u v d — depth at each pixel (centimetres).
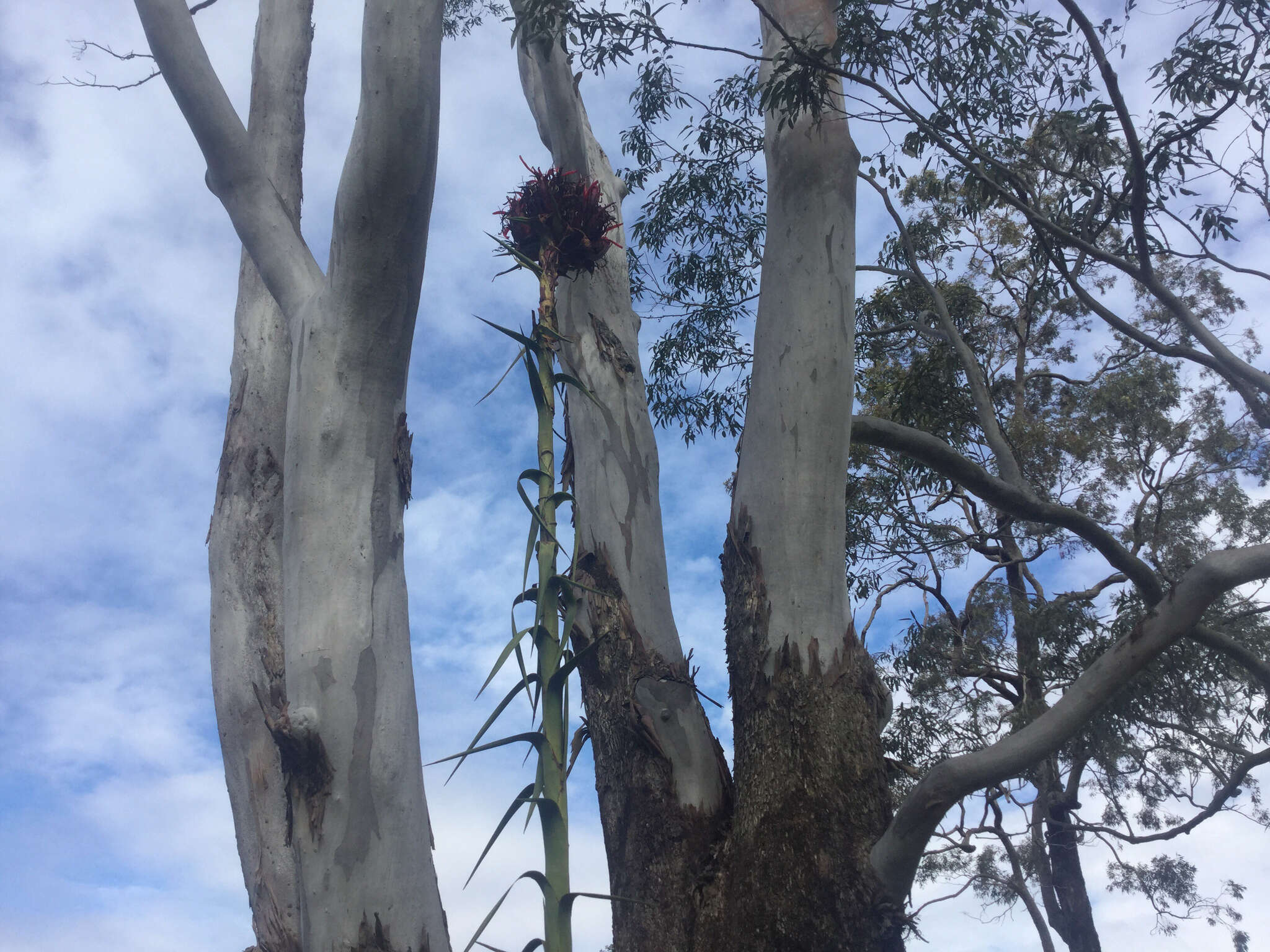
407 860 284
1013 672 1069
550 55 575
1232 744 852
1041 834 1202
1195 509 1104
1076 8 471
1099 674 398
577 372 567
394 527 320
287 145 579
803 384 479
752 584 462
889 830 391
